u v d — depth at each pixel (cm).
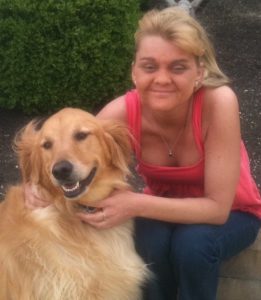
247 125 523
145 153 297
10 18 506
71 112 271
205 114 278
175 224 295
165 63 261
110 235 285
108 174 275
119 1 516
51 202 276
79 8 499
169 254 292
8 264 272
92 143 266
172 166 296
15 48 506
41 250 269
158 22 260
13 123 532
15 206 282
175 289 315
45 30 499
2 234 278
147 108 284
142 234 295
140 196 274
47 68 511
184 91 265
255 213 303
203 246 278
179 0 750
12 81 520
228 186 275
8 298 274
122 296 284
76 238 275
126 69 540
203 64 275
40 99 527
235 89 584
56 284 268
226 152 274
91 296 275
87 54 511
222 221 280
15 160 485
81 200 274
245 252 331
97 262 277
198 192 296
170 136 288
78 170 257
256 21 757
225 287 344
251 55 661
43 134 269
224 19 765
